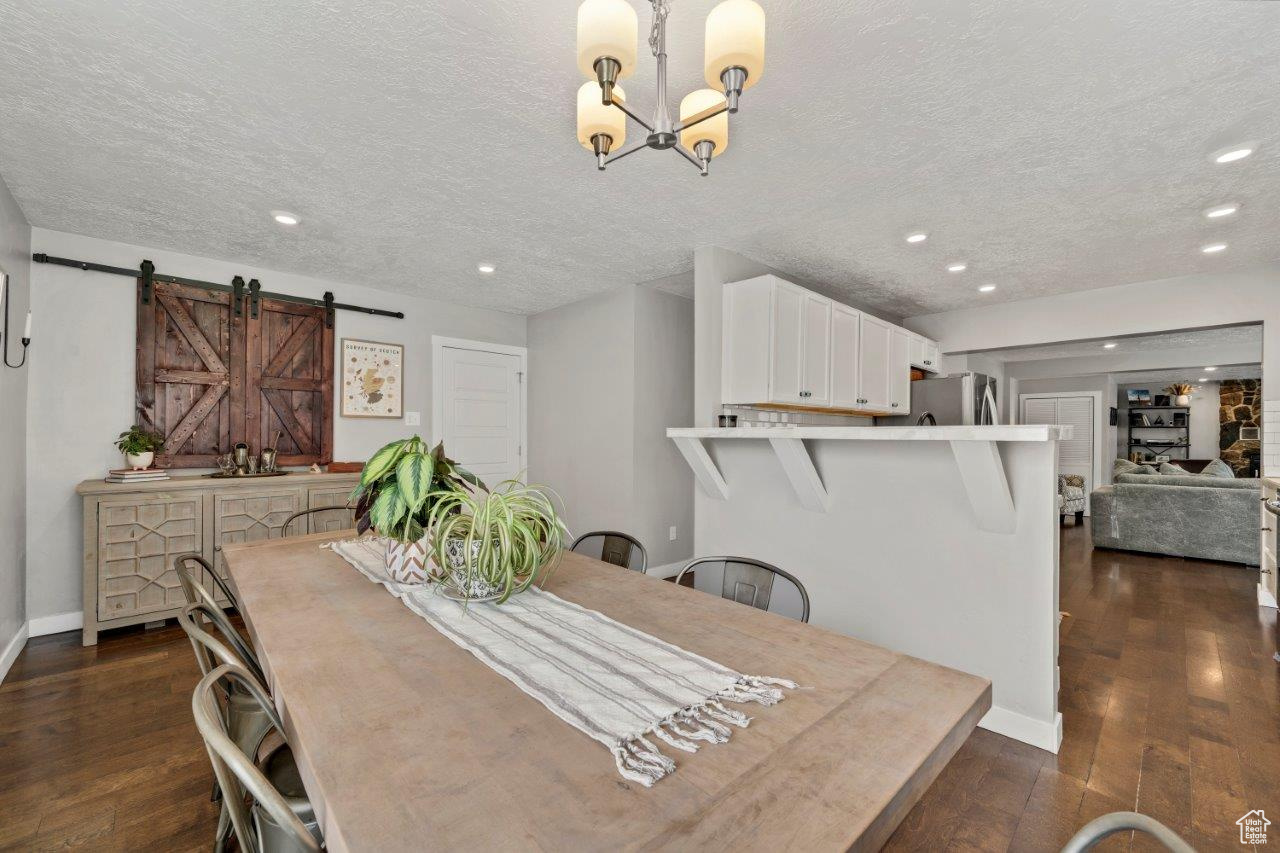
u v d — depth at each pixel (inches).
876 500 95.6
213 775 73.0
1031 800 69.4
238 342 143.6
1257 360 253.6
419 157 87.7
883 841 26.1
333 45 62.0
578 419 182.1
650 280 160.4
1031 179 94.0
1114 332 162.9
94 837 62.0
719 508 119.9
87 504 113.3
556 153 86.1
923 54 62.9
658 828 24.4
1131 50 61.6
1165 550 202.5
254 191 100.3
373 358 167.3
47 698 92.3
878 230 118.3
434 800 26.0
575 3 56.0
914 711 35.3
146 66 65.4
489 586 54.1
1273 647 117.0
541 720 33.3
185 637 118.3
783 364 129.0
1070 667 107.1
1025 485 80.2
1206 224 113.6
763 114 75.0
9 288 101.4
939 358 201.5
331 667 40.4
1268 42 59.8
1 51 62.6
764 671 40.8
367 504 64.2
